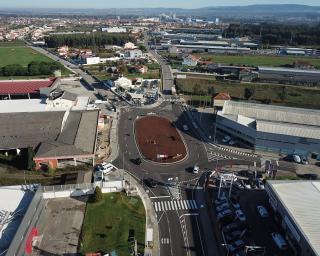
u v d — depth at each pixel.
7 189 63.78
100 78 179.12
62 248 56.97
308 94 162.62
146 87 163.12
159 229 65.56
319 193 68.62
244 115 112.56
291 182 72.75
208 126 118.81
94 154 86.50
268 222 68.38
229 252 59.88
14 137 90.62
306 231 57.28
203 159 94.38
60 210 66.19
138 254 57.53
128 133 109.69
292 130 97.81
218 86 172.50
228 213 69.31
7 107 113.25
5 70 180.62
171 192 77.81
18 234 50.03
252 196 77.06
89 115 109.94
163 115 128.38
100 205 68.19
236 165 91.50
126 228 63.19
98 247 57.88
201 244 62.25
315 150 96.62
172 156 94.44
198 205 73.56
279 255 59.66
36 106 115.00
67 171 82.69
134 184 80.06
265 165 88.88
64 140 89.69
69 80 176.12
